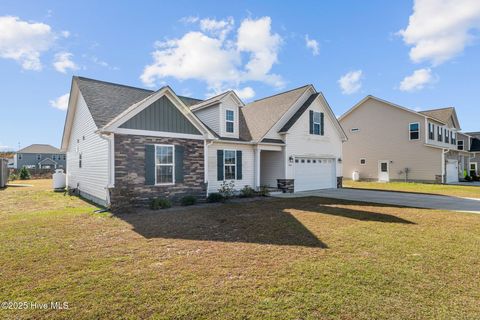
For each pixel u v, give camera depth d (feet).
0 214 29.45
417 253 16.65
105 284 12.25
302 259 15.55
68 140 56.49
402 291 11.58
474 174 96.43
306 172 56.08
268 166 55.16
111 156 31.07
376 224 24.73
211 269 14.05
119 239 19.70
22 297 11.07
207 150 40.52
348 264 14.73
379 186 68.18
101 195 34.78
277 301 10.71
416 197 45.68
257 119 56.34
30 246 17.90
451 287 12.00
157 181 34.86
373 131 88.69
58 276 13.14
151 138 34.32
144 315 9.73
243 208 33.60
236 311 9.98
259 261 15.24
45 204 36.94
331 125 61.57
